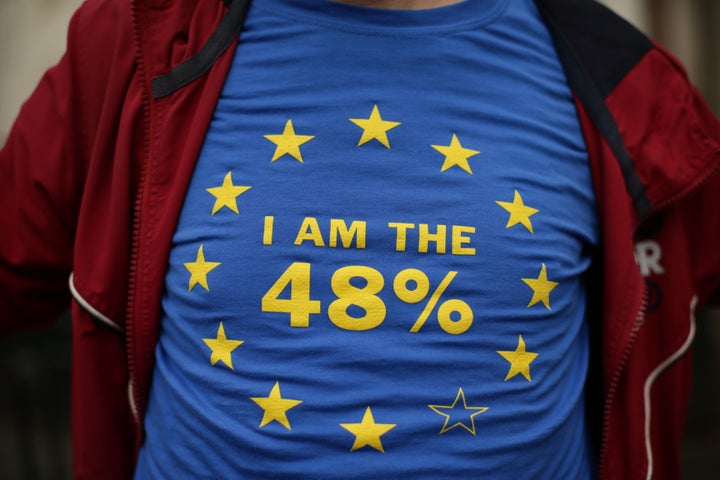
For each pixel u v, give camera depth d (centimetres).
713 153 158
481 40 145
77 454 156
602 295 156
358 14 140
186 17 145
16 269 161
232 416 132
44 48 427
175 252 139
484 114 141
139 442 151
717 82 500
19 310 168
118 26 149
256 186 134
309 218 132
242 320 132
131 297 142
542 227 141
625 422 156
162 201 142
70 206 156
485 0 148
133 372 144
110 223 145
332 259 131
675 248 164
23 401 427
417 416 131
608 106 154
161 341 143
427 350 132
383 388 130
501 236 136
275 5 142
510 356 136
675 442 169
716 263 171
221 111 140
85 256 147
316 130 136
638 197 153
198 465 134
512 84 146
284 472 129
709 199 170
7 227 159
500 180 138
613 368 150
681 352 164
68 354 430
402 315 132
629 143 154
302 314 131
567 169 148
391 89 138
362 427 129
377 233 132
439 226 134
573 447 149
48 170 154
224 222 135
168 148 142
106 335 151
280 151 135
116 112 147
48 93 157
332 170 134
